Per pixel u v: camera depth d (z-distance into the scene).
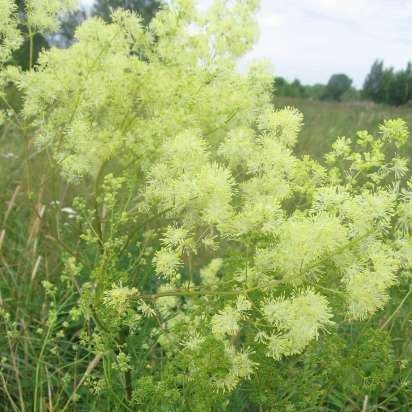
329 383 3.08
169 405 2.70
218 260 3.63
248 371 2.42
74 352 3.92
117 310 2.66
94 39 3.60
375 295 2.31
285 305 2.27
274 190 2.75
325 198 2.41
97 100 3.45
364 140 2.84
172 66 3.68
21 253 4.48
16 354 3.54
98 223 3.52
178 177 2.90
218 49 3.62
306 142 8.09
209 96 3.50
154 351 3.76
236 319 2.35
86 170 3.53
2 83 3.53
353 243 2.28
